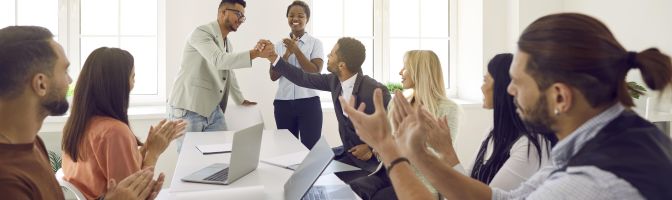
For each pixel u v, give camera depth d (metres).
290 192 1.68
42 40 1.10
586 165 0.84
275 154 2.42
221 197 1.71
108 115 1.88
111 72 1.86
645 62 0.90
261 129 2.08
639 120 0.91
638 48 4.16
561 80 0.89
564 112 0.92
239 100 3.87
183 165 2.19
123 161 1.79
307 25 4.72
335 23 4.89
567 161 0.95
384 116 1.16
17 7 4.19
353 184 2.41
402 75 2.73
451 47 5.18
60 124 3.80
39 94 1.10
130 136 1.84
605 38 0.90
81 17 4.32
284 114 3.94
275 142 2.77
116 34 4.38
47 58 1.10
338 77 3.14
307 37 4.01
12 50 1.05
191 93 3.32
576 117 0.93
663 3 3.90
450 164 1.66
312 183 1.52
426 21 5.13
